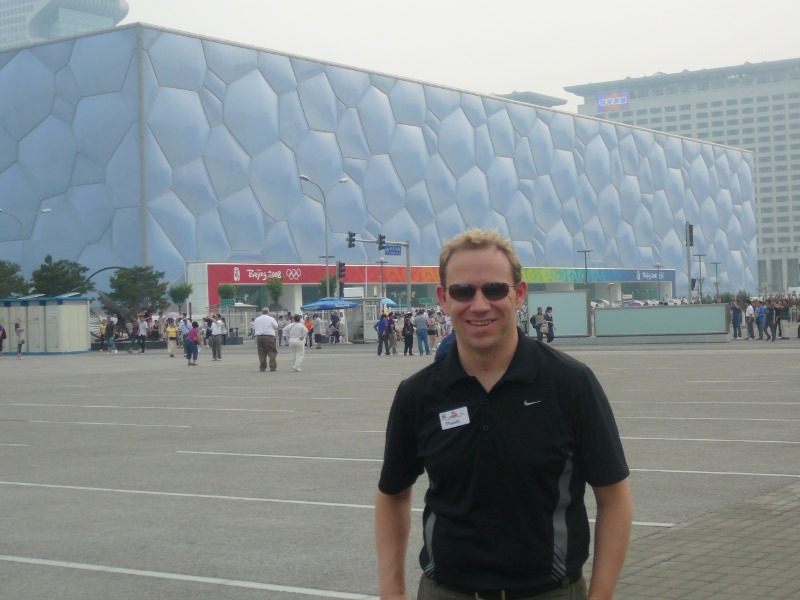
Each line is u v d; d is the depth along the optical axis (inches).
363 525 338.3
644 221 4581.7
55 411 783.7
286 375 1189.1
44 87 3105.3
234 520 350.0
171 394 930.1
